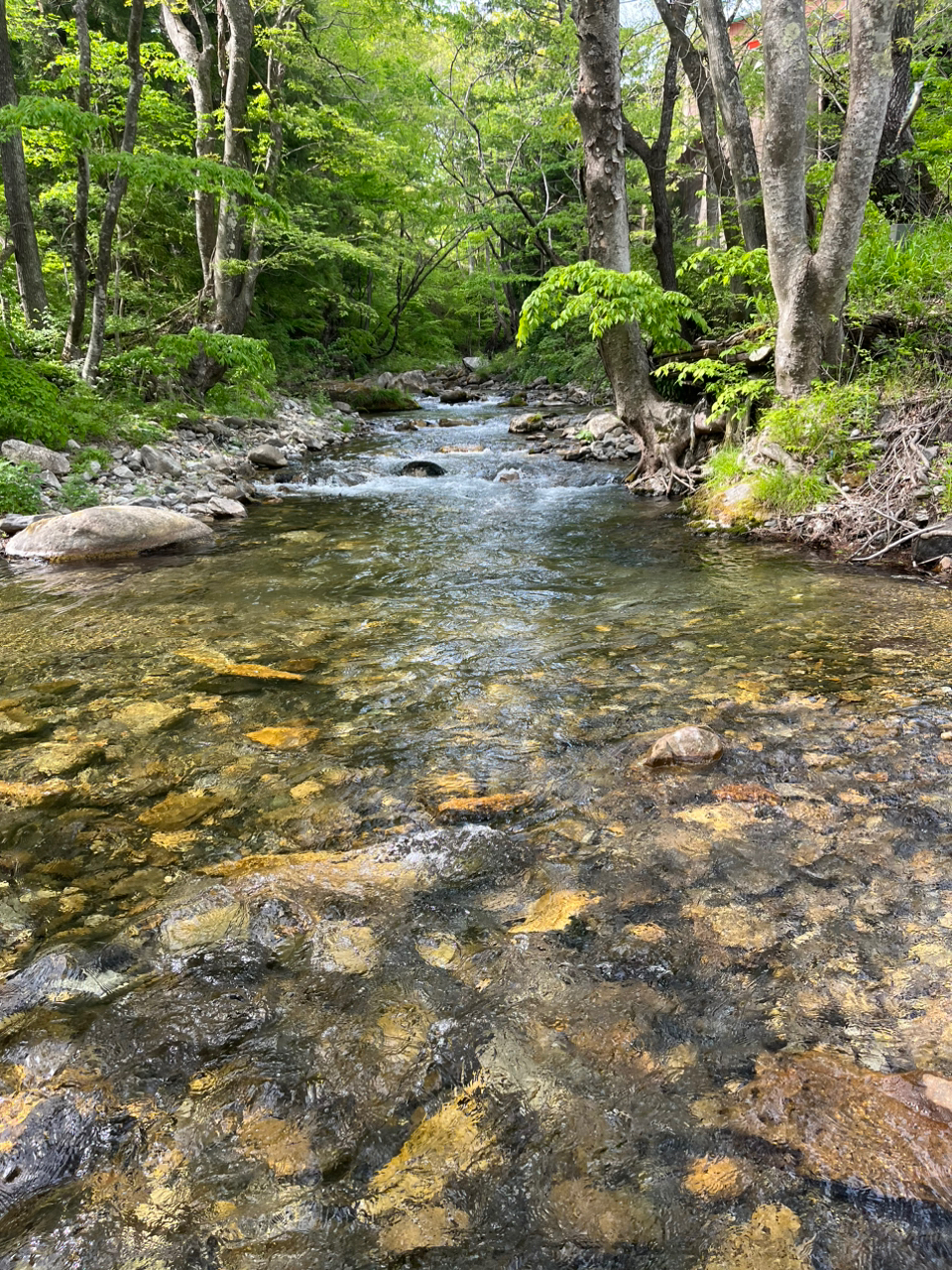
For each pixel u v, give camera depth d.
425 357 29.06
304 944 1.68
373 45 19.41
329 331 23.56
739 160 10.93
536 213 22.08
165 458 8.49
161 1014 1.48
